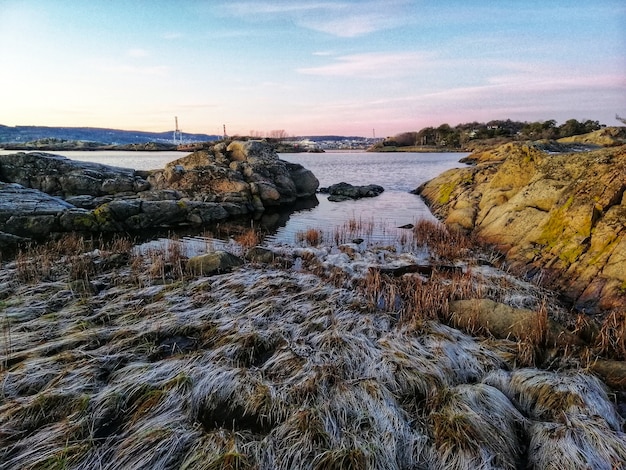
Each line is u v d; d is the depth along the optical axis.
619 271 5.82
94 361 4.27
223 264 7.38
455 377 4.17
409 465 3.11
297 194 19.89
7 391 3.81
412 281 6.55
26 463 2.98
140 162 42.19
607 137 37.22
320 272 7.24
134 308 5.63
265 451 3.12
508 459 3.12
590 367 4.22
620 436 3.18
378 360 4.30
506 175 12.13
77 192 15.02
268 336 4.85
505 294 6.03
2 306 5.61
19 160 14.89
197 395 3.76
